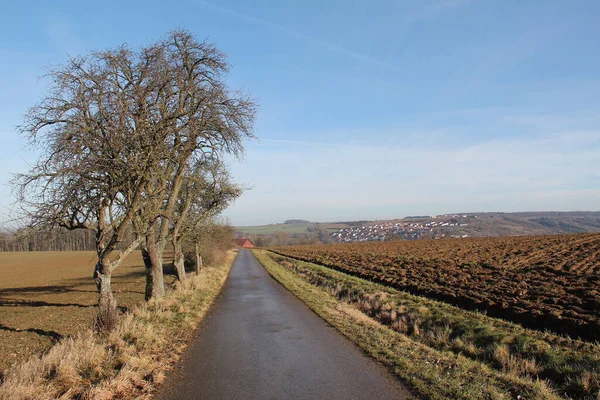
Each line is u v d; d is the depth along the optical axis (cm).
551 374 684
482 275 1836
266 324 1048
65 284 2872
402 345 800
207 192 2017
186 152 1451
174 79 1236
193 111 1318
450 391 542
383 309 1289
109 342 789
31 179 965
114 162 937
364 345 806
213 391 559
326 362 694
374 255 3566
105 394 527
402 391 550
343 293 1714
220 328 1003
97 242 1020
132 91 1105
